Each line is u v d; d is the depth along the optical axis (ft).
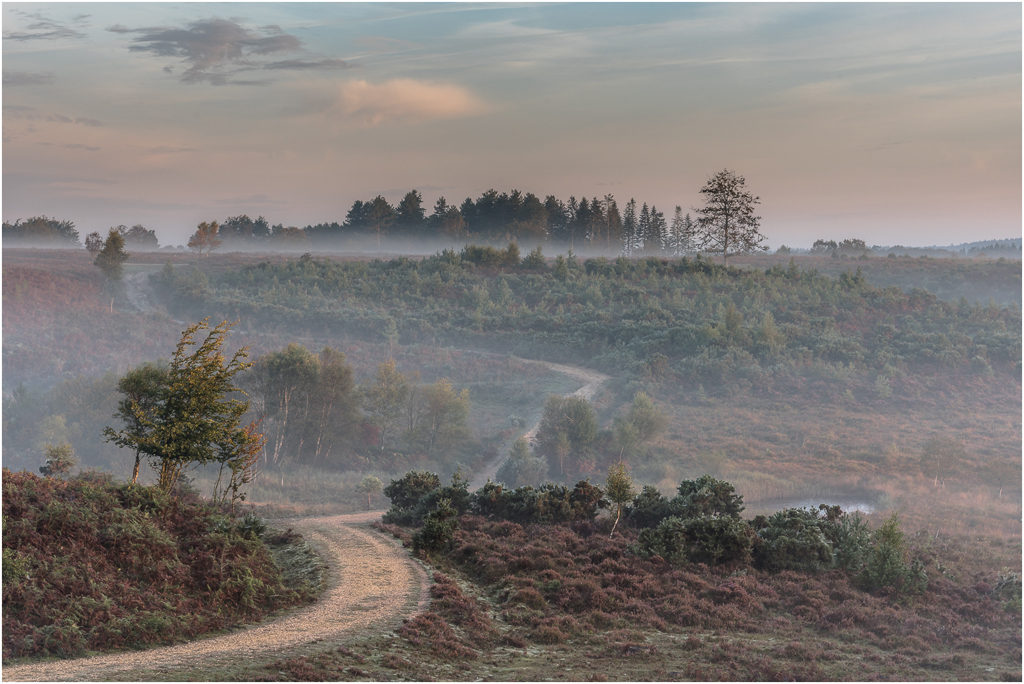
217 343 93.15
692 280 438.81
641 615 76.28
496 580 85.61
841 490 184.65
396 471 214.07
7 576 53.01
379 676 50.96
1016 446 221.05
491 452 228.84
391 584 78.79
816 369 300.81
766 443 230.48
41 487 67.87
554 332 362.74
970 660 67.51
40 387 237.45
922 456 200.13
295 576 82.64
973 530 139.54
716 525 101.55
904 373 297.74
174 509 79.30
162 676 45.83
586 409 218.59
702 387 287.69
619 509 114.62
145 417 88.07
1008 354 310.45
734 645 67.51
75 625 51.57
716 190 513.04
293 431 213.66
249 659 51.21
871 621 78.43
